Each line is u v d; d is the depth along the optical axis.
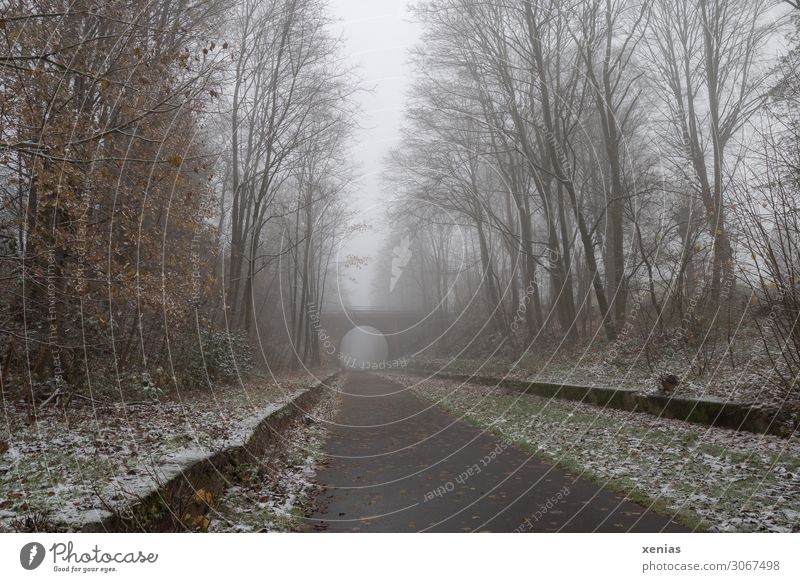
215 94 7.34
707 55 19.66
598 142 24.88
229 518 5.01
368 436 11.02
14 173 7.83
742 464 6.57
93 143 7.82
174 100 8.14
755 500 5.36
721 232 9.89
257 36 18.16
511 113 22.61
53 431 7.50
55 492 4.54
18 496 4.46
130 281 9.23
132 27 7.47
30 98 7.48
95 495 4.29
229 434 7.18
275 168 21.34
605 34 19.12
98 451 6.30
